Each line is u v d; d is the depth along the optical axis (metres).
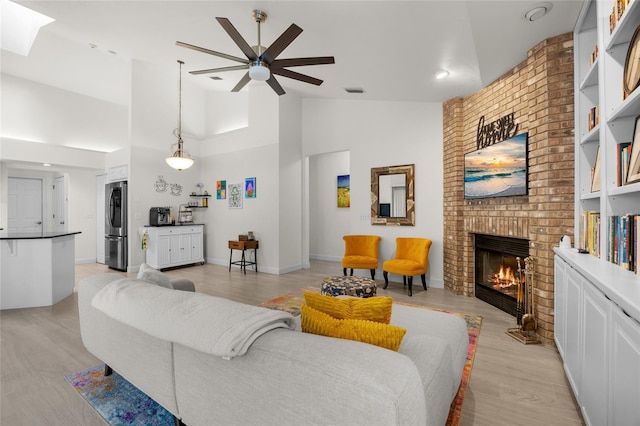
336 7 2.39
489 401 1.87
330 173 7.21
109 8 3.32
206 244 6.92
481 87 3.71
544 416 1.74
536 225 2.77
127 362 1.62
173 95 6.49
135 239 5.79
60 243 4.04
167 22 3.43
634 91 1.39
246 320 1.11
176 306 1.32
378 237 4.92
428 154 4.61
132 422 1.66
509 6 2.13
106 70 5.86
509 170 3.20
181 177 6.63
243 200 6.21
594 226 1.96
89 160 6.21
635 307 0.98
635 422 1.04
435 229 4.55
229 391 1.10
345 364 0.89
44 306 3.75
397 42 2.78
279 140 5.71
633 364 1.05
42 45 4.91
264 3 2.60
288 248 5.88
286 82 5.16
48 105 5.91
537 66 2.71
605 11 1.79
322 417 0.87
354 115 5.39
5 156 5.25
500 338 2.77
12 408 1.78
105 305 1.57
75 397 1.88
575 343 1.76
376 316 1.35
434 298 3.99
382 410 0.78
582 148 2.39
